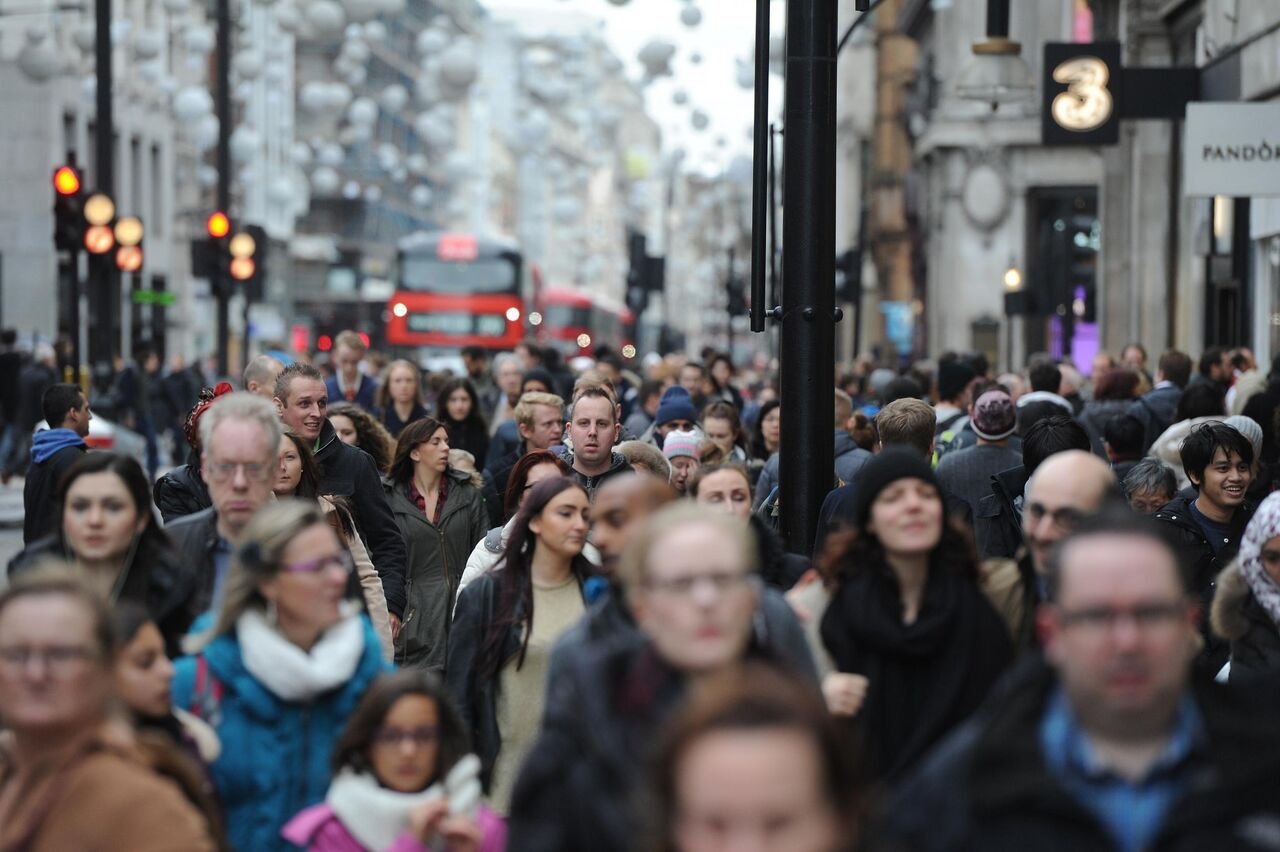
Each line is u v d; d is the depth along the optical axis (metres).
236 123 159.62
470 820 14.05
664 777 8.52
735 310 95.12
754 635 12.90
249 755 14.57
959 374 40.97
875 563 14.60
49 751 11.40
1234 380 47.53
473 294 128.88
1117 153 83.62
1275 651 16.83
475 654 18.08
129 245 63.75
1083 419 39.31
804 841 8.38
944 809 10.07
